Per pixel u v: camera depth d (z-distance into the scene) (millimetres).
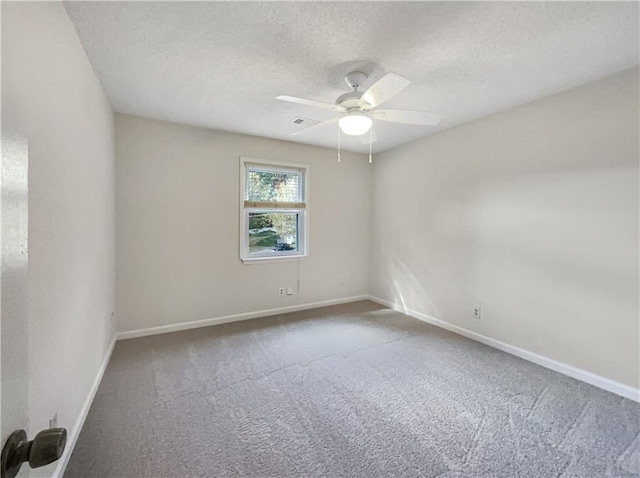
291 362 2705
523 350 2809
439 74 2238
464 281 3359
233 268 3744
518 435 1791
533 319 2734
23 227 534
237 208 3727
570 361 2484
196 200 3473
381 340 3217
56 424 1413
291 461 1593
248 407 2047
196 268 3508
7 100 918
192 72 2209
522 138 2785
